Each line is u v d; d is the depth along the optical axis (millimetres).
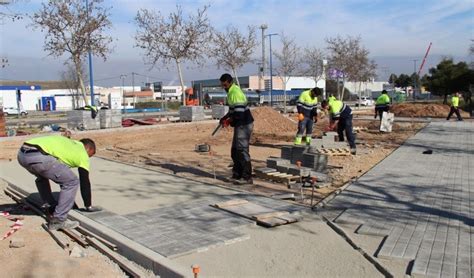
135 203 7789
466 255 5074
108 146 17047
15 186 9508
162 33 31734
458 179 9266
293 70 45469
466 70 45594
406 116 35344
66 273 5051
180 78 27922
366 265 4941
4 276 4941
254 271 4863
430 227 6109
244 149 9195
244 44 33219
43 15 22953
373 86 88562
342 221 6477
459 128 22703
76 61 24234
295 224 6422
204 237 5828
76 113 22297
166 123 24641
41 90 72312
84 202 7051
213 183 9328
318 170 9641
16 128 25453
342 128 14359
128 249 5516
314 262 5066
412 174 9891
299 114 12805
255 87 77250
